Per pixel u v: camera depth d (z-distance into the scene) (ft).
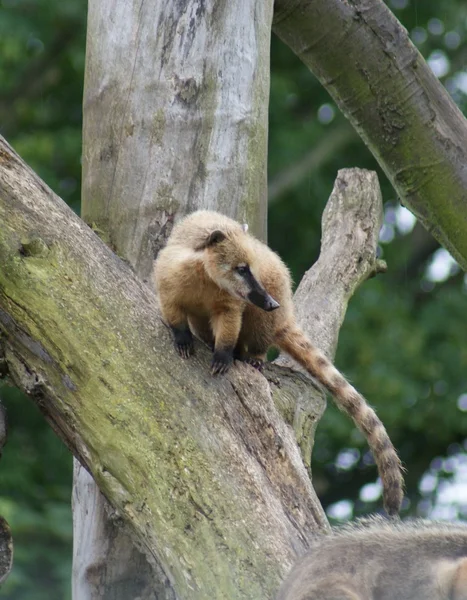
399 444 94.73
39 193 32.58
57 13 90.94
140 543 30.42
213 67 38.01
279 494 29.78
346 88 41.75
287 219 97.04
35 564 65.36
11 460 78.74
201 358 31.78
